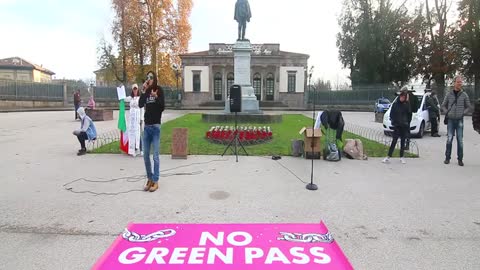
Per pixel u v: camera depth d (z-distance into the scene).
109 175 7.35
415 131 13.77
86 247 3.96
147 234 4.25
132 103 9.38
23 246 3.99
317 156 9.20
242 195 5.96
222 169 7.93
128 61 43.34
